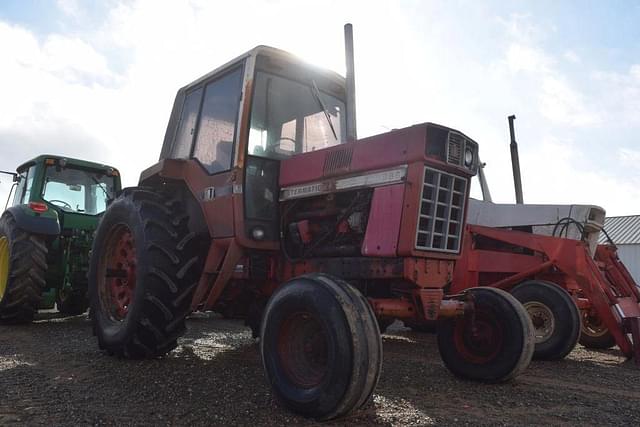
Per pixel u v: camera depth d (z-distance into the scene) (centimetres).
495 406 319
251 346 509
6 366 396
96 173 785
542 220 640
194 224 441
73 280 693
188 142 466
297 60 428
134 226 422
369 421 279
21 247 636
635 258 2231
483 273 630
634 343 493
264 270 396
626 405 329
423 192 322
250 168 392
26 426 258
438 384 373
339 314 272
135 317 402
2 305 630
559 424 286
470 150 346
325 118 452
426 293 324
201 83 461
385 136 339
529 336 368
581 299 600
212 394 319
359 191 348
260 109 408
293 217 392
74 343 504
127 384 341
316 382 285
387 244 322
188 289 402
